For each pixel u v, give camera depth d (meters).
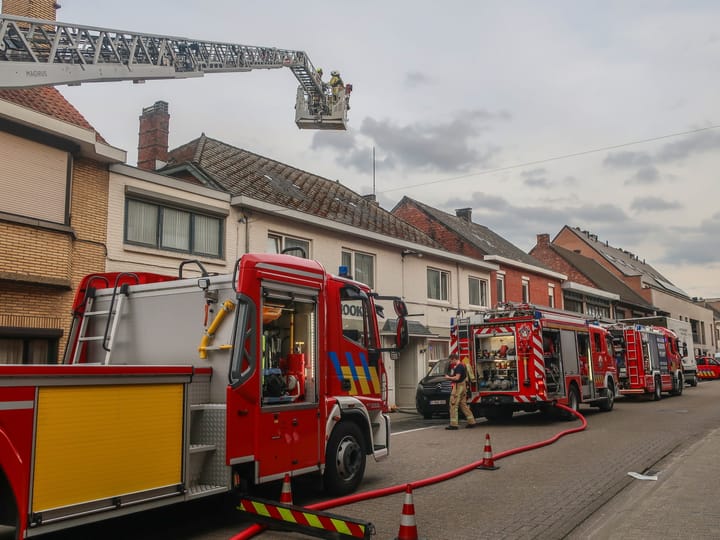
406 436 13.90
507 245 36.16
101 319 7.75
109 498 5.17
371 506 7.43
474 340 16.59
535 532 6.32
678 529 6.42
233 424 6.27
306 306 7.63
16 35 8.85
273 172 22.23
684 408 20.34
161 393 5.75
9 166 11.67
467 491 8.20
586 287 39.34
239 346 6.43
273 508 6.18
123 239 13.87
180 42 12.22
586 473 9.27
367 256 21.75
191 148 21.03
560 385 16.36
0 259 11.27
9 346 11.59
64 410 4.89
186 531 6.46
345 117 17.52
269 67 15.34
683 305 65.12
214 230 16.17
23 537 4.52
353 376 8.38
